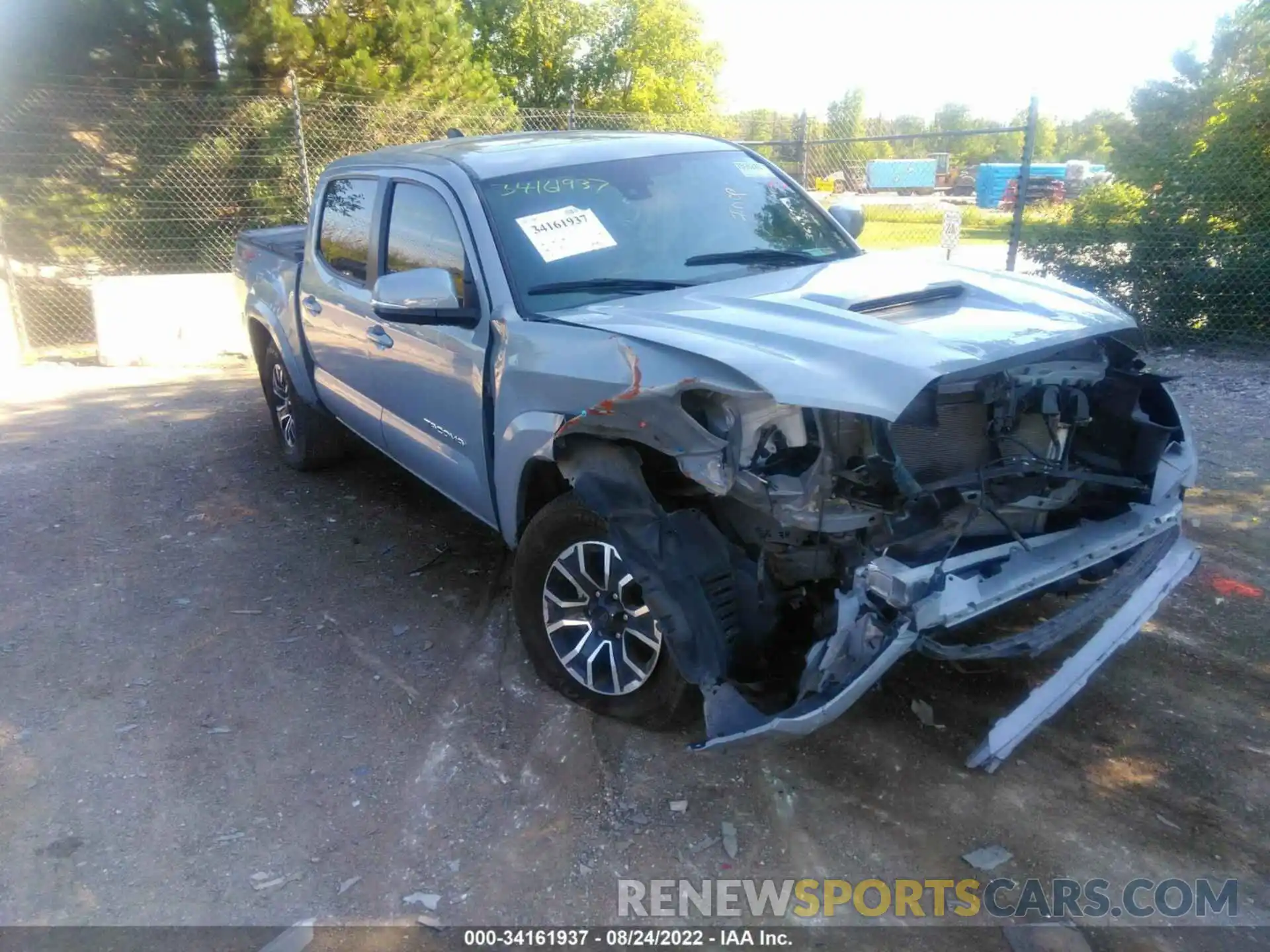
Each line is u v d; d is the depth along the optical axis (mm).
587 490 3168
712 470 2885
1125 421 3443
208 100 12562
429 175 4379
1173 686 3729
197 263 13172
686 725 3486
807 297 3451
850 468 2838
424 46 14445
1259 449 6168
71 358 10852
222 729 3727
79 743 3664
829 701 2746
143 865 3049
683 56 28047
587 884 2912
